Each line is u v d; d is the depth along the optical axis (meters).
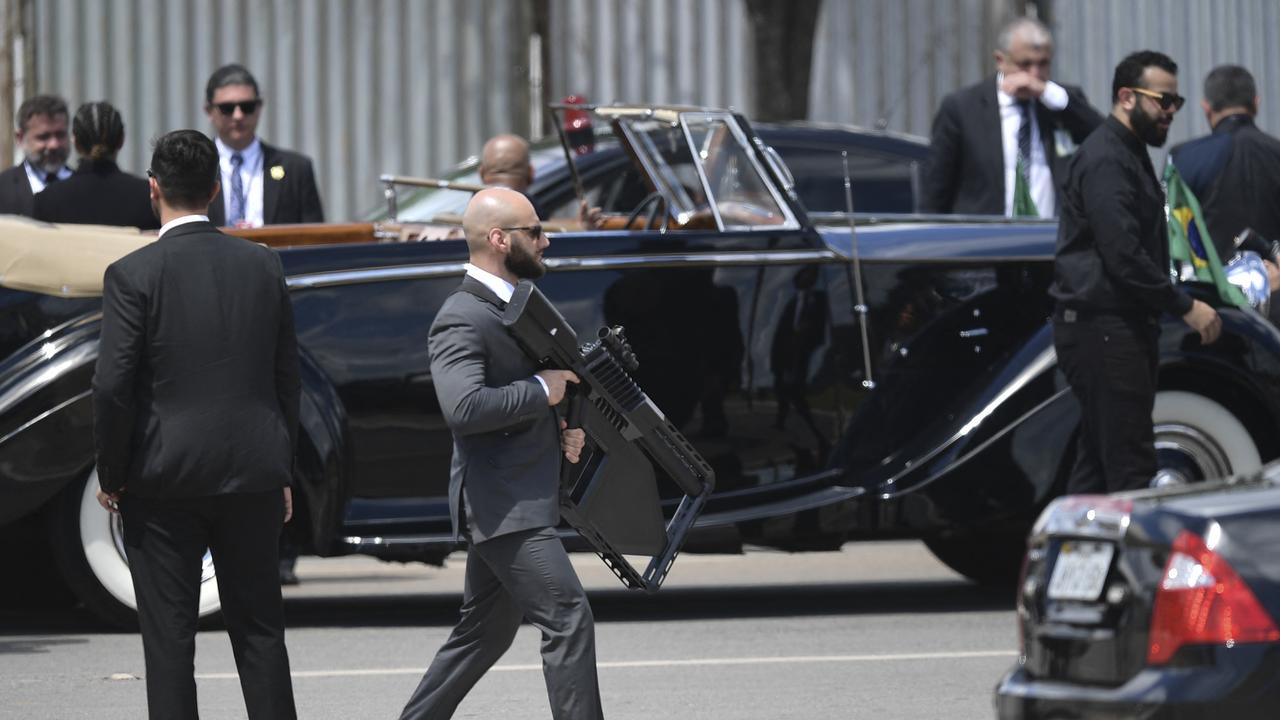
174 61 61.81
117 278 20.16
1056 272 30.75
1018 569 36.59
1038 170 39.47
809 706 25.03
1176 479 32.81
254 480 20.41
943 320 32.75
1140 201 29.98
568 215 39.56
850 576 39.34
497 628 21.20
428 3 63.09
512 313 20.42
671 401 31.48
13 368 29.05
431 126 63.19
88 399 29.02
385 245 30.75
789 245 32.22
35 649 29.59
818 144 42.91
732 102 64.44
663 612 34.06
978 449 31.98
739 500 31.78
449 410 20.19
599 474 21.17
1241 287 34.53
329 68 62.62
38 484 28.92
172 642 20.36
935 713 24.50
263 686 20.59
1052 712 15.73
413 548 30.39
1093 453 30.95
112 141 34.62
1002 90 39.56
